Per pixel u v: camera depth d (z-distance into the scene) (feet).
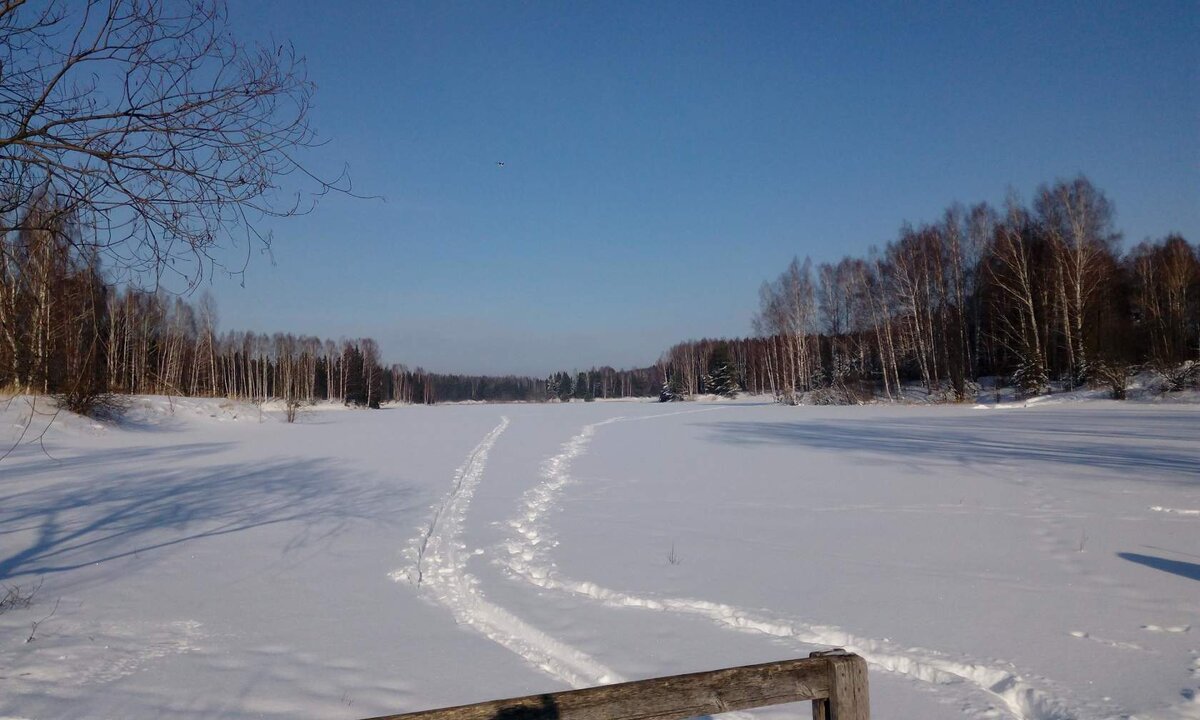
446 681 16.83
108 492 43.16
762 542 29.58
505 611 21.86
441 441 81.10
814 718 8.86
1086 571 24.07
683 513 36.24
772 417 117.60
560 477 50.37
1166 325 130.41
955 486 41.50
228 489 45.27
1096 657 16.90
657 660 17.71
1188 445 57.52
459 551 29.96
